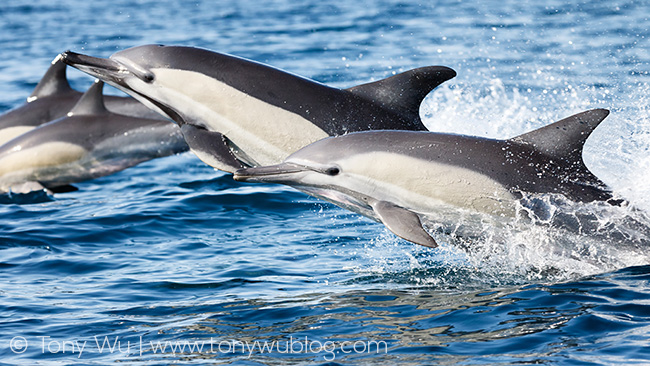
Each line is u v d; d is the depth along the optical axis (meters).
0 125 22.55
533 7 49.03
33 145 20.44
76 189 20.09
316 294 11.92
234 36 44.03
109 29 49.00
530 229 11.96
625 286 11.16
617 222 11.90
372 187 12.01
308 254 14.21
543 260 12.29
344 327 10.40
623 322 9.88
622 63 32.59
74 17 56.38
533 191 11.79
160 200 18.17
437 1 54.59
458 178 11.78
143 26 49.84
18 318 11.09
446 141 12.02
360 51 37.75
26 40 45.94
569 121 11.76
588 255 12.04
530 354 9.10
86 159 20.33
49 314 11.28
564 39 38.59
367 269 13.23
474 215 11.98
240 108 13.33
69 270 13.55
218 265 13.67
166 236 15.62
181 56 13.69
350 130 12.98
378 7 53.69
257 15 53.41
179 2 63.78
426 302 11.23
